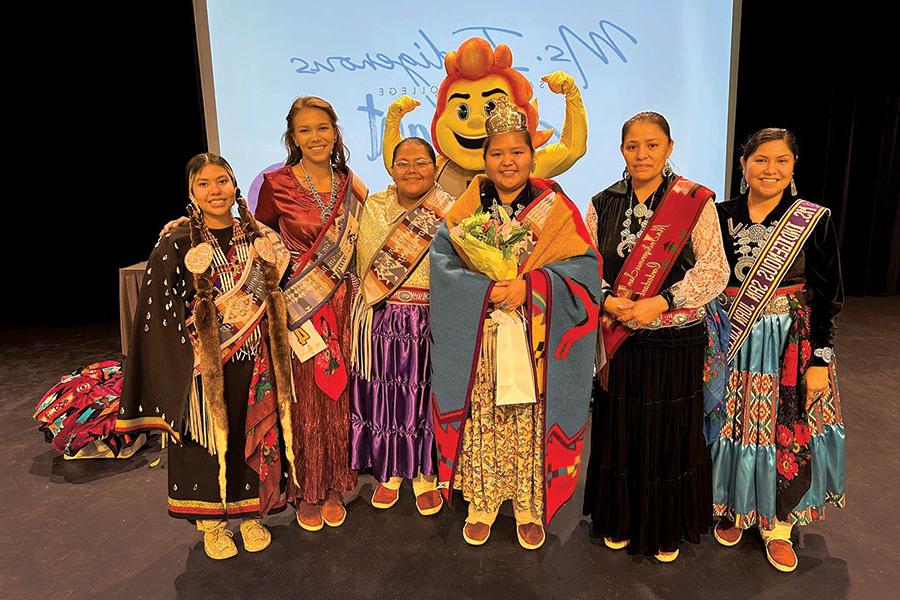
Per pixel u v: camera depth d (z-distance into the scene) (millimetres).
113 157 5031
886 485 2260
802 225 1675
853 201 5211
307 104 1888
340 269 1978
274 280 1806
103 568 1891
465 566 1870
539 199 1770
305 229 1946
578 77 3205
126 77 4766
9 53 4691
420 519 2141
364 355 2045
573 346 1776
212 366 1716
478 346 1770
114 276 5312
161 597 1758
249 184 3404
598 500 1888
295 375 1965
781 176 1652
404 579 1814
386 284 1972
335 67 3254
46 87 4805
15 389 3480
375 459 2090
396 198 2006
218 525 1916
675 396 1736
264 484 1880
